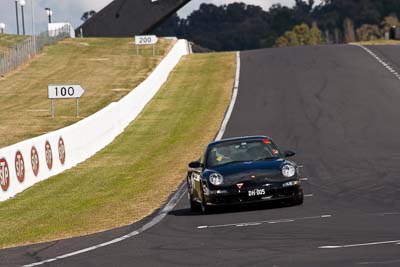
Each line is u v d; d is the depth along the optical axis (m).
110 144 104.06
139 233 43.59
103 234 44.62
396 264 28.52
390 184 59.03
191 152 91.69
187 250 36.16
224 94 143.12
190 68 182.62
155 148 98.25
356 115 112.00
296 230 39.75
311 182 63.53
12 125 123.12
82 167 86.00
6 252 40.78
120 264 33.72
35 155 74.50
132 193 65.44
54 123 124.00
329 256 31.33
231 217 47.31
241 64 181.88
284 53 195.38
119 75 179.12
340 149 85.31
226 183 48.94
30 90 164.75
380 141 89.75
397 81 143.50
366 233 37.00
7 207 62.16
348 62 171.00
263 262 31.17
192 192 52.81
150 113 129.62
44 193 68.69
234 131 105.25
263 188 48.91
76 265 34.47
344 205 49.12
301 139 94.88
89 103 144.62
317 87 141.12
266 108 123.81
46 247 41.31
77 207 60.03
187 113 126.94
